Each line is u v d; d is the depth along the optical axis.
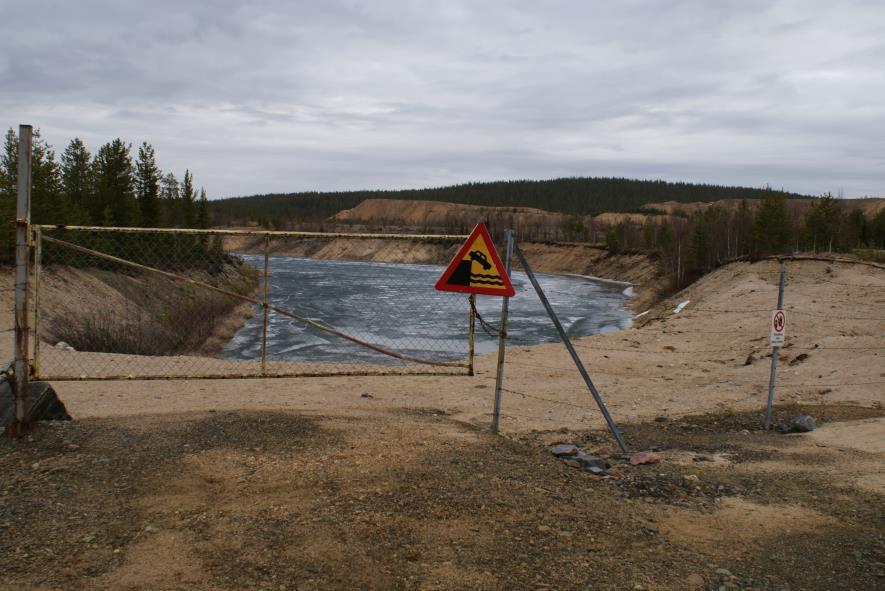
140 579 3.90
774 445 8.05
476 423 9.66
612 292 74.06
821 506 5.62
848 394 11.77
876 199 170.38
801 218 92.94
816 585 4.16
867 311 26.70
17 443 6.10
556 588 4.01
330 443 6.65
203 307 23.84
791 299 32.31
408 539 4.55
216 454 6.10
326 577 3.99
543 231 172.62
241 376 7.78
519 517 5.04
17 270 6.21
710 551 4.66
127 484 5.34
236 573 3.99
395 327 30.44
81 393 11.33
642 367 17.38
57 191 50.00
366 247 104.69
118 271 22.64
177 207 83.69
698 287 51.06
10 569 3.94
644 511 5.45
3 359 14.90
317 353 23.59
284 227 185.88
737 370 16.27
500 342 7.80
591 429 9.37
